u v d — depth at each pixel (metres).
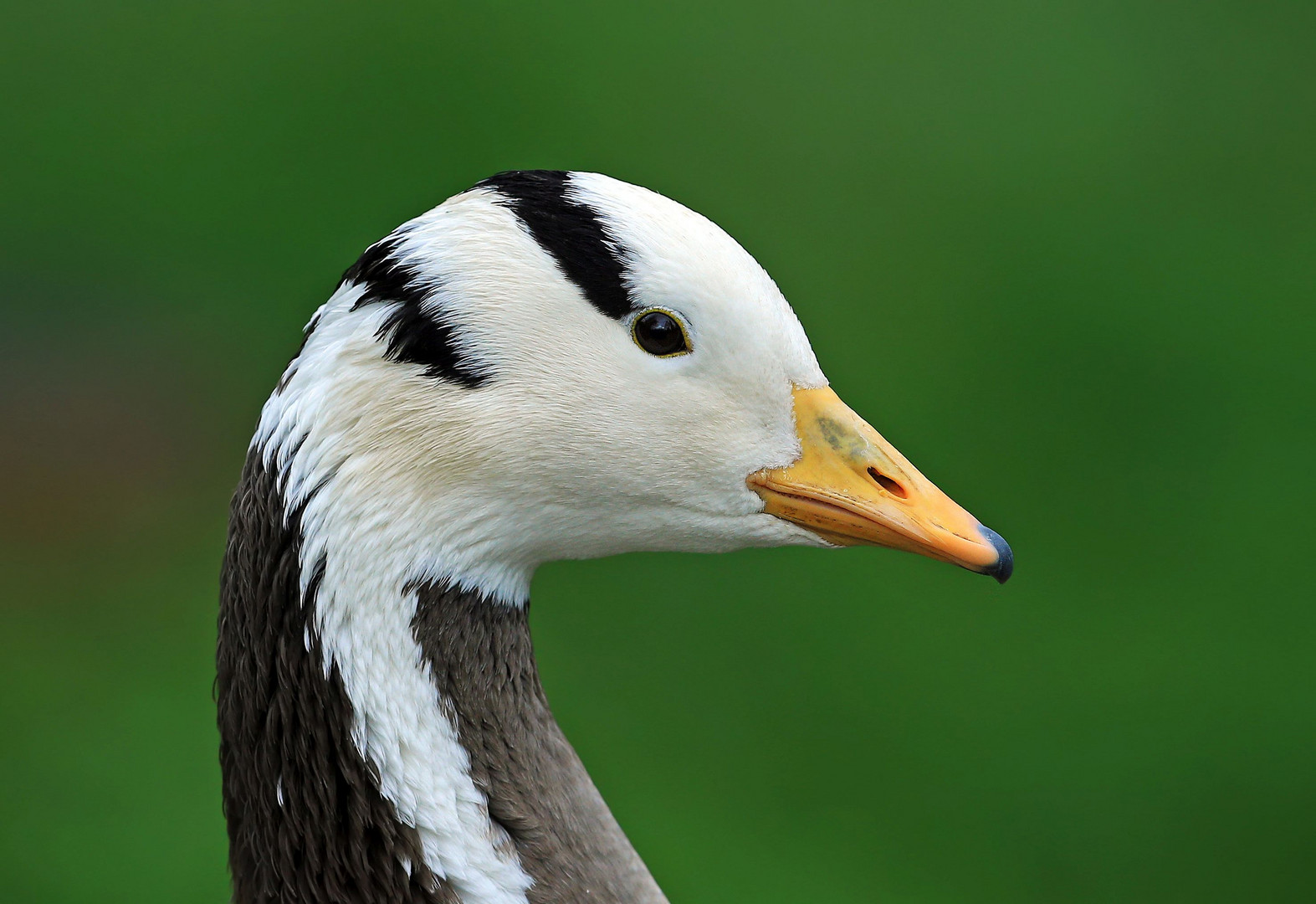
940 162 16.88
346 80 17.05
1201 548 13.52
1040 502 13.85
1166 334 15.18
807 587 12.92
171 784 11.03
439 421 5.07
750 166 16.56
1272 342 15.24
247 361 14.16
